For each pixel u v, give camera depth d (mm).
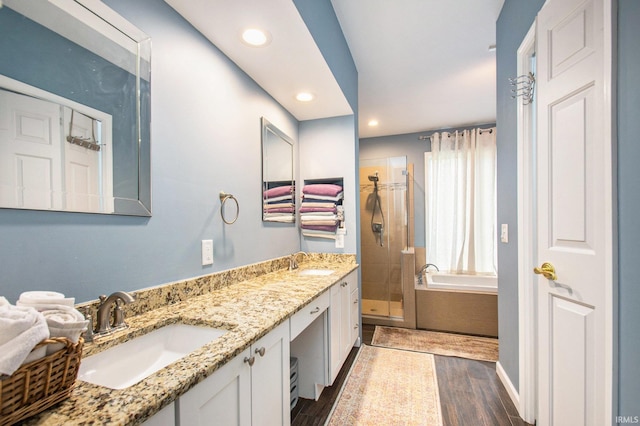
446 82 2832
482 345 2664
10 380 460
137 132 1100
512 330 1777
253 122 1915
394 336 2908
